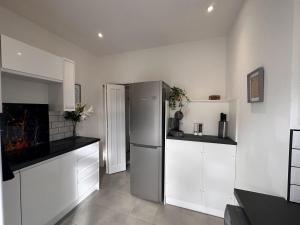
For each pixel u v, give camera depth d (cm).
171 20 208
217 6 178
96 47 300
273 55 101
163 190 225
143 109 221
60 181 182
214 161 194
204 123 256
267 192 109
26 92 201
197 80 271
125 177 303
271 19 104
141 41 273
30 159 150
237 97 186
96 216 193
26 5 176
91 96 328
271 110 103
